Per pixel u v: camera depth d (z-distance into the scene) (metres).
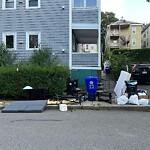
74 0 19.19
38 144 5.88
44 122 8.44
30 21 19.73
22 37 19.81
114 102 12.70
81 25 19.06
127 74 12.85
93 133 6.91
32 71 14.02
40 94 13.41
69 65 19.09
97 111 11.07
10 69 14.08
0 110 11.49
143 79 21.25
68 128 7.52
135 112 10.87
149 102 12.11
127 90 12.62
